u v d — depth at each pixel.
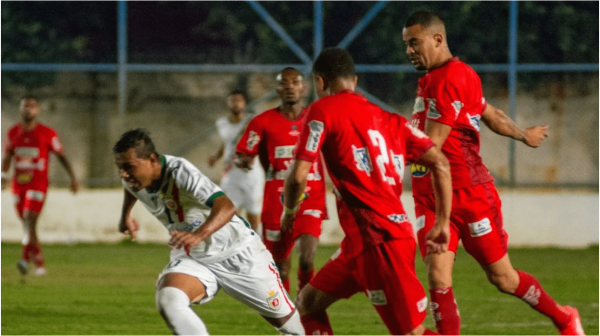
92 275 29.92
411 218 39.12
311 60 41.38
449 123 14.70
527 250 38.03
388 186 12.93
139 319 21.33
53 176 42.34
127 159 12.98
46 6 42.84
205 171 42.25
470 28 42.16
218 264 13.95
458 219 15.18
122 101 41.94
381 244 12.91
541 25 42.16
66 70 41.56
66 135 42.41
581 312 22.67
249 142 21.06
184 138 42.22
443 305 14.73
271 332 19.84
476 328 20.25
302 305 14.38
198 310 23.00
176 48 42.56
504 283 15.48
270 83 41.81
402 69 41.06
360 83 41.38
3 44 42.75
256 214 33.38
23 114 29.92
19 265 29.03
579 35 42.06
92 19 42.81
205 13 42.81
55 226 40.19
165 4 42.62
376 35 41.78
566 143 41.19
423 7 41.97
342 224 13.29
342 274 13.73
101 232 40.28
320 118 12.95
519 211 39.03
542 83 41.28
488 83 40.97
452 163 15.12
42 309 22.78
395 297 12.90
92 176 42.38
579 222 38.81
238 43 42.81
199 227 13.12
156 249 38.12
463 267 32.62
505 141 40.97
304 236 19.95
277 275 14.44
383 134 13.00
